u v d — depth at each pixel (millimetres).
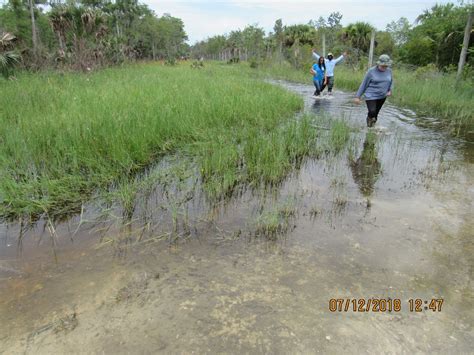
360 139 7137
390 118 9195
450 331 2350
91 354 2145
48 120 6242
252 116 8070
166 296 2652
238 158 5762
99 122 6125
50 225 3744
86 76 14469
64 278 2859
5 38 14820
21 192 4164
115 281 2828
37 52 16266
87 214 3996
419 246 3338
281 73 23938
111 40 22750
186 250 3289
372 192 4637
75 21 19750
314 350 2178
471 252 3234
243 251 3270
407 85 13477
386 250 3271
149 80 13438
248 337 2271
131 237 3523
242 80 15281
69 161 5113
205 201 4379
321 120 8375
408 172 5398
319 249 3293
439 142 7035
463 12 17375
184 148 6047
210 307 2535
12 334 2289
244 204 4309
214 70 25141
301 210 4113
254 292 2695
